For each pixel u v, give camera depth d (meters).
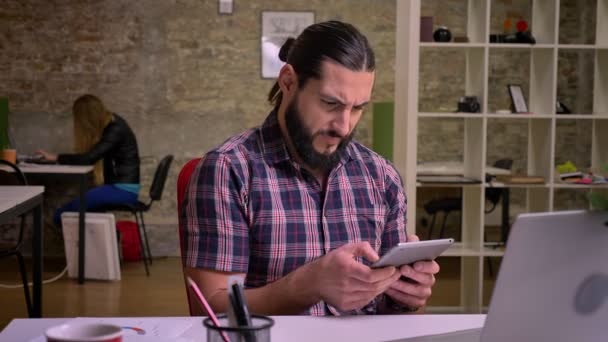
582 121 7.33
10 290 5.39
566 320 1.15
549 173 4.91
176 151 7.02
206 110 7.03
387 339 1.39
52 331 1.00
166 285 5.69
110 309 4.88
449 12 7.18
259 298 1.57
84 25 6.88
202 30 6.97
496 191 6.18
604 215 1.11
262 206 1.71
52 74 6.88
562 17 7.38
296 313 1.58
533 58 5.02
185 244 1.69
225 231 1.66
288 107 1.68
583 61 7.30
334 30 1.63
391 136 5.55
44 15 6.84
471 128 4.98
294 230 1.73
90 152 5.95
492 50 7.30
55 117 6.90
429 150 7.34
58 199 6.91
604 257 1.12
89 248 5.75
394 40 7.12
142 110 6.97
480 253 4.83
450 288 5.86
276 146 1.76
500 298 1.13
